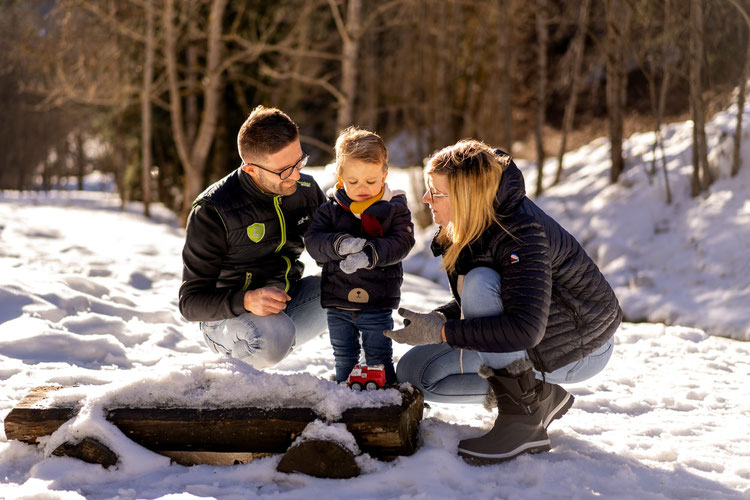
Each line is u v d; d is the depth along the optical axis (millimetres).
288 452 2541
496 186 2684
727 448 3004
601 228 8906
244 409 2650
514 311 2590
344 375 3016
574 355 2801
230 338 3207
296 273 3434
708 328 6602
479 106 16688
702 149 8445
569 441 2971
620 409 3725
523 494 2406
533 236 2648
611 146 9875
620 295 7723
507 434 2686
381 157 2850
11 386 3445
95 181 54062
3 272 5613
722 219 7910
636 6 9453
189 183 15273
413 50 16734
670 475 2641
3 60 25297
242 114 20156
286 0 18641
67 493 2318
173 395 2703
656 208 8727
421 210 12516
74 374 3502
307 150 28859
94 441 2592
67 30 16250
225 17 18531
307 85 23047
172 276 7234
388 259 2812
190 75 18047
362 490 2438
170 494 2357
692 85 8391
